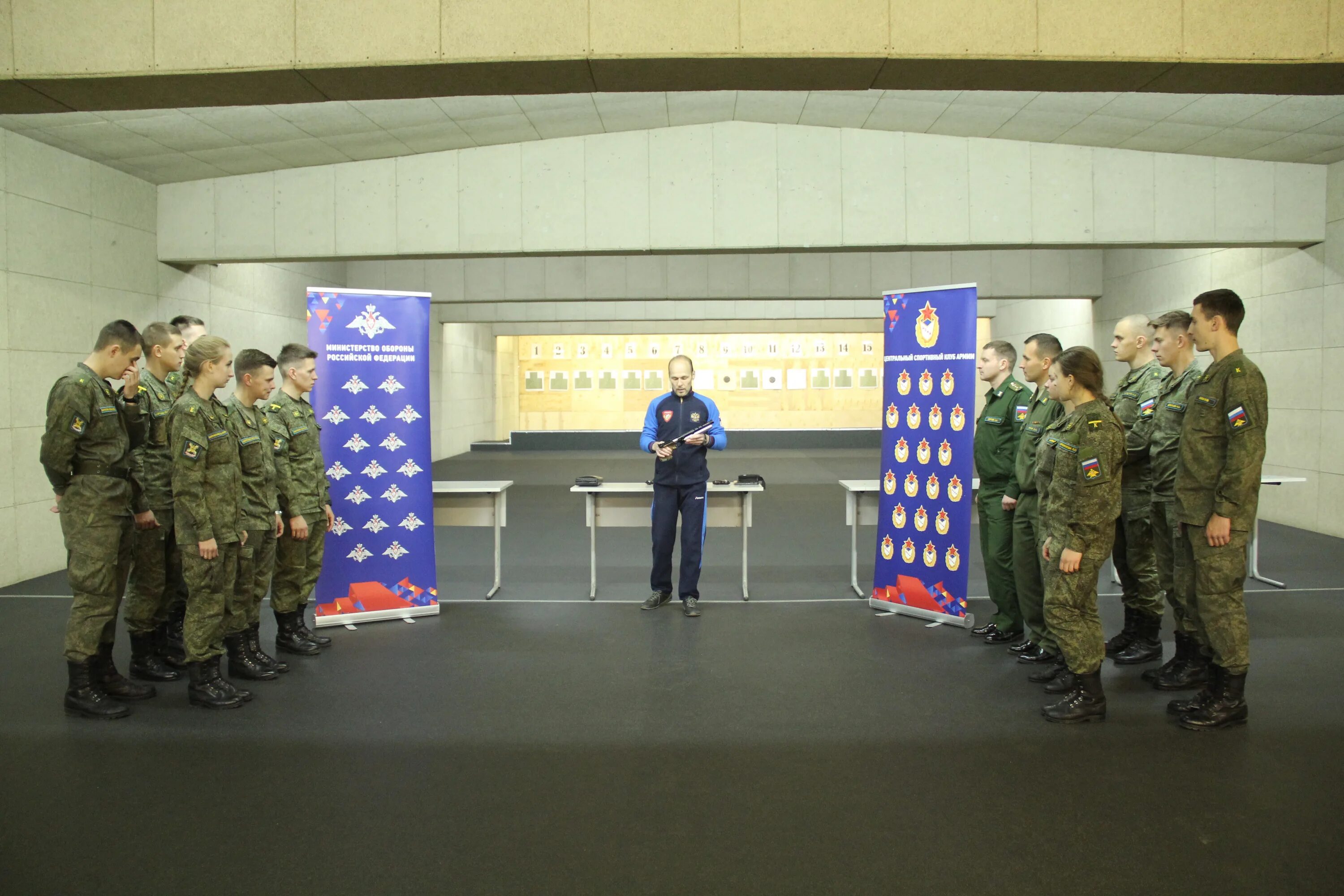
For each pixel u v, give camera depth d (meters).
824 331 17.94
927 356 5.00
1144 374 4.20
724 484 5.68
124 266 7.15
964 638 4.62
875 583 5.34
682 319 15.52
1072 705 3.37
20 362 6.01
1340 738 3.19
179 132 6.36
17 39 3.04
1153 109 6.74
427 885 2.23
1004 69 3.08
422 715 3.48
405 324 5.06
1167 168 7.74
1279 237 7.73
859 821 2.56
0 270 5.82
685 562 5.23
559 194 7.79
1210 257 9.38
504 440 20.69
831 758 3.04
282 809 2.65
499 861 2.34
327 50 3.00
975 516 7.14
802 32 2.96
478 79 3.15
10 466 5.93
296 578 4.35
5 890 2.20
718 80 3.18
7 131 5.88
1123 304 11.30
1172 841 2.44
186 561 3.52
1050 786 2.79
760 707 3.55
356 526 4.96
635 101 6.93
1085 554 3.32
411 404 5.08
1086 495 3.29
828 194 7.77
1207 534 3.29
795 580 6.23
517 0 2.97
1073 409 3.42
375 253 7.79
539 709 3.54
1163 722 3.37
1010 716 3.45
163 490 3.91
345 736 3.25
